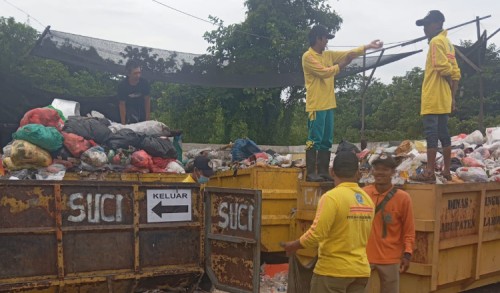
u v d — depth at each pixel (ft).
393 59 35.12
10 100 34.99
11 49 49.44
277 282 21.22
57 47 32.83
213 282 15.80
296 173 23.24
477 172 18.92
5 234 12.67
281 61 47.03
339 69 19.31
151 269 14.93
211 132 56.29
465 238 16.75
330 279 11.75
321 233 11.48
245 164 26.16
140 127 22.77
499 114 66.90
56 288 13.28
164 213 15.21
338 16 56.65
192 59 37.22
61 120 20.31
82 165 19.03
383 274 14.37
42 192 13.23
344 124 83.61
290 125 58.70
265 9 50.49
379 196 14.64
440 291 16.65
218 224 15.78
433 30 19.38
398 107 82.79
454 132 63.26
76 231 13.66
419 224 15.46
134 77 27.68
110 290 14.10
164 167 21.58
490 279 19.08
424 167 19.39
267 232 22.21
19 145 17.72
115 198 14.32
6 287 12.56
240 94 54.75
